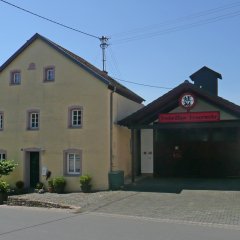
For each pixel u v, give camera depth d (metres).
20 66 25.95
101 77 23.41
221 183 22.58
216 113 21.83
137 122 23.48
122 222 13.16
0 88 26.53
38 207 17.95
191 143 26.31
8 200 19.59
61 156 24.20
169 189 20.94
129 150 26.23
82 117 23.78
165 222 13.19
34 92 25.38
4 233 11.06
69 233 11.09
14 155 25.77
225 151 25.58
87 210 16.20
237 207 15.66
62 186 23.41
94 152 23.27
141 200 18.02
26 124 25.50
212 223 12.95
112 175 22.41
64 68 24.55
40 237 10.50
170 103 23.00
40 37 25.34
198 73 27.45
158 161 26.94
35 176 25.36
